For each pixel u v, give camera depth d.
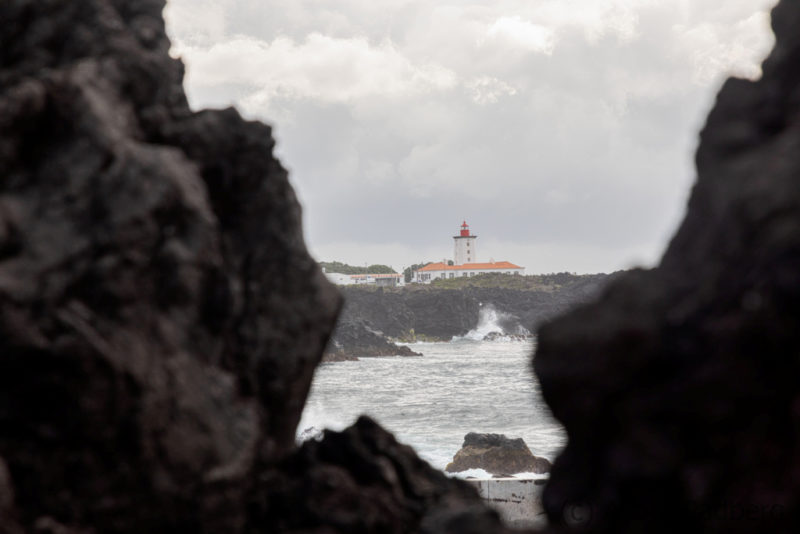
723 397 9.32
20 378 10.34
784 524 8.70
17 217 11.07
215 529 11.87
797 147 9.63
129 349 10.75
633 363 10.04
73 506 10.58
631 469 9.68
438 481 15.12
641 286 10.76
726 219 9.96
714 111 11.61
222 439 11.98
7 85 13.01
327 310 14.45
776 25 11.47
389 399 151.75
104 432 10.59
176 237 11.70
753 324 9.14
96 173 11.52
